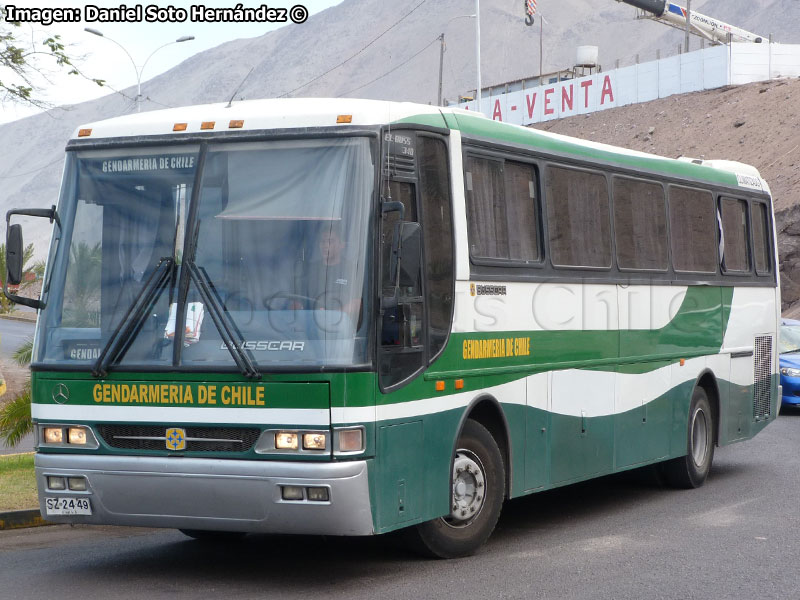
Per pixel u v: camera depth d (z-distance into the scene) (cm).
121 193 807
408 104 833
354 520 737
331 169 770
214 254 773
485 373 888
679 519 1071
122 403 774
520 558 878
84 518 793
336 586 779
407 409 786
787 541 949
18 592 761
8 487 1136
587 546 931
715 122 5622
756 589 777
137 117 832
